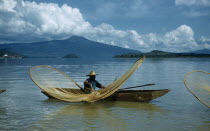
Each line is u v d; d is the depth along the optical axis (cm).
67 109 822
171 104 889
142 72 2564
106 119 688
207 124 630
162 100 967
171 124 633
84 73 2467
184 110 791
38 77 1098
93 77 1060
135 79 1798
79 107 859
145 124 636
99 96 960
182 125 623
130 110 802
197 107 832
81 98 953
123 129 593
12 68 3644
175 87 1329
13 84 1500
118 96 976
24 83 1554
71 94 1053
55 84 1124
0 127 611
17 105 883
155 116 717
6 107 848
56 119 688
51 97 1030
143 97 941
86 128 603
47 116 724
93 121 667
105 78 1892
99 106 874
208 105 815
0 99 998
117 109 819
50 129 595
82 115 737
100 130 587
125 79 1012
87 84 1048
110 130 587
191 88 835
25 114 748
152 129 593
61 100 990
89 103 935
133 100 962
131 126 618
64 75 1128
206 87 857
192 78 905
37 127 612
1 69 3334
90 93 1027
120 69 3195
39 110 805
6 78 1900
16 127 611
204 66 4012
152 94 926
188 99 977
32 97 1052
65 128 603
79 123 647
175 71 2725
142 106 866
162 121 662
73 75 2191
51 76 1372
